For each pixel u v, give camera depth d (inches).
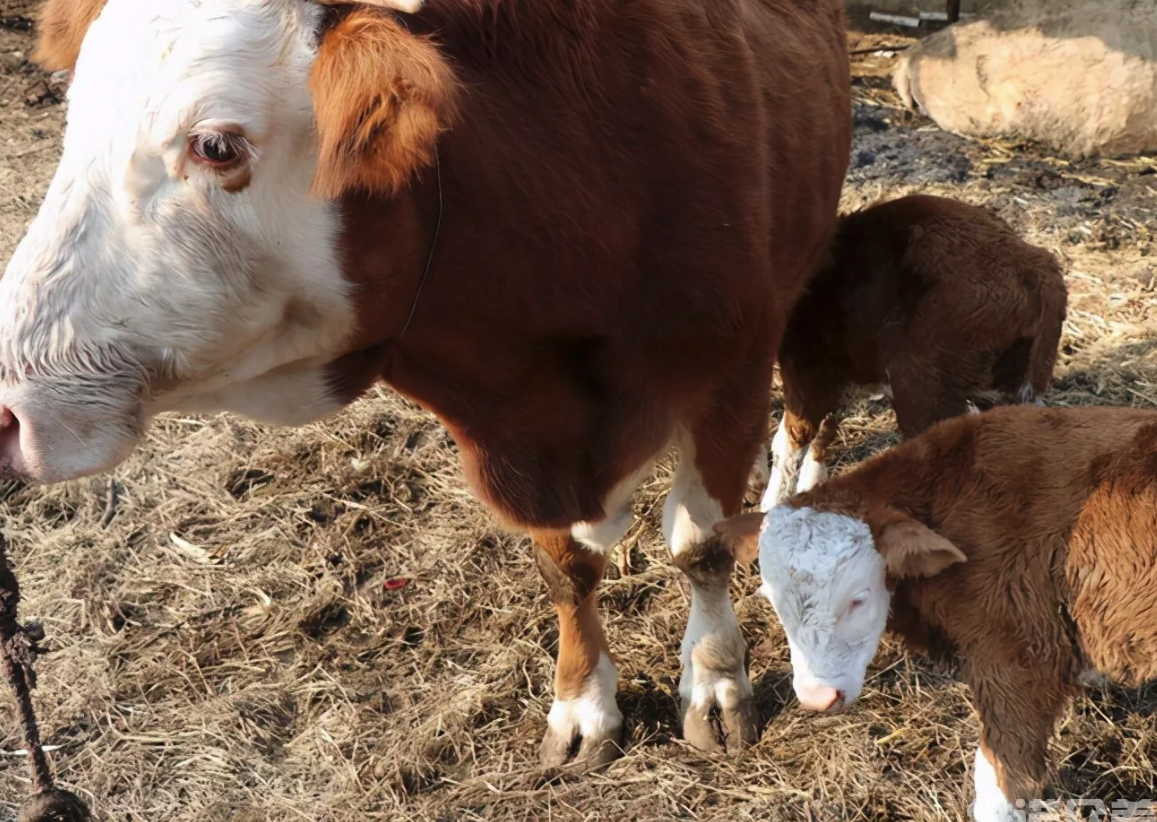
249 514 100.7
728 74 62.9
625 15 57.7
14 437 47.9
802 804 72.2
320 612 90.7
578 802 73.9
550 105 54.4
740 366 66.7
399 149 44.6
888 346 85.4
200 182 46.1
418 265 52.9
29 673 60.7
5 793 76.7
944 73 159.0
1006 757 66.3
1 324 46.8
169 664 86.5
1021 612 65.1
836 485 68.1
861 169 149.9
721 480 71.1
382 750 79.1
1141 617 62.4
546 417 61.9
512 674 83.7
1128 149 149.9
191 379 50.3
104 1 51.4
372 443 108.8
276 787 77.1
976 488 66.2
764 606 87.4
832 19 84.7
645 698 80.9
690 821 71.9
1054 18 151.5
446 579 93.0
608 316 59.4
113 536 98.5
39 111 178.7
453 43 51.4
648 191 58.7
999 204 138.7
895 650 81.9
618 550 94.2
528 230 54.5
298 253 49.1
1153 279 121.6
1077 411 68.2
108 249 46.5
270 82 46.1
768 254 65.7
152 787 77.4
